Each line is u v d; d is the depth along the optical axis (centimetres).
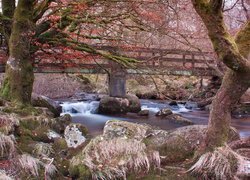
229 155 449
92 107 1429
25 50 819
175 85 1773
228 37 385
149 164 468
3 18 859
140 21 921
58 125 719
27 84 827
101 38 940
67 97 1838
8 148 519
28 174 477
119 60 905
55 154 560
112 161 473
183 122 1182
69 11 860
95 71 1426
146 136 521
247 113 1415
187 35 1118
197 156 465
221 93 452
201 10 380
